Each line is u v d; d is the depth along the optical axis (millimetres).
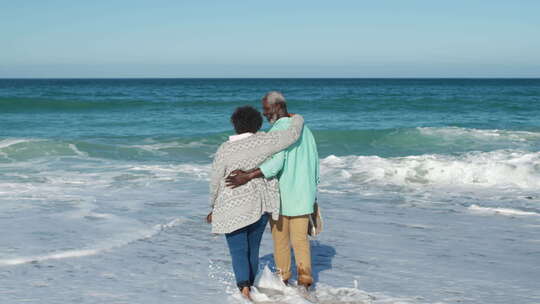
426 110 29688
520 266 4773
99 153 12898
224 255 4988
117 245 5246
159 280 4215
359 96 47062
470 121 23859
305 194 3744
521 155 11484
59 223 6059
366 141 16312
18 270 4406
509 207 7609
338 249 5289
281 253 3971
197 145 15164
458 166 9875
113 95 48438
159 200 7688
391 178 9844
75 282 4137
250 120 3699
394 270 4594
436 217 6895
